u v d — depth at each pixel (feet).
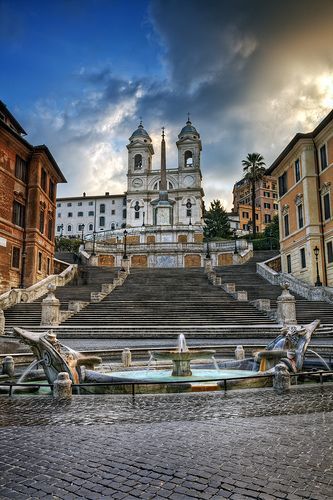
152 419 22.29
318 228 111.96
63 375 28.60
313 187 114.11
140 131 359.05
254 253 187.21
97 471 14.82
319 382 35.04
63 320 81.30
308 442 17.76
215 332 70.28
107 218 376.48
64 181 148.46
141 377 37.09
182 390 31.14
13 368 39.01
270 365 37.52
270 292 107.34
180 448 17.28
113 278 127.54
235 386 31.73
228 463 15.42
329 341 59.31
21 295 97.19
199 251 192.44
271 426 20.56
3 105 115.03
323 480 13.70
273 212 396.16
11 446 17.76
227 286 106.11
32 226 117.91
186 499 12.57
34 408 25.07
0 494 13.01
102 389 31.81
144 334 69.97
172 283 121.08
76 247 247.29
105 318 81.82
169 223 267.59
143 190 339.36
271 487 13.25
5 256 106.73
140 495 12.88
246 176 256.93
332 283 106.01
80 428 20.62
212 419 22.16
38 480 14.08
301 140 115.85
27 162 120.98
